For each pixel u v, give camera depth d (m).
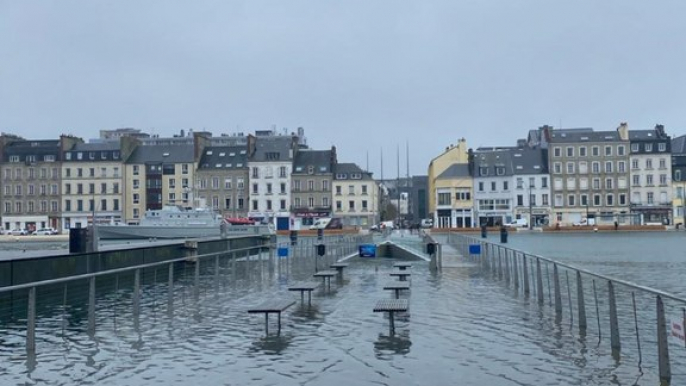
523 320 13.46
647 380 8.73
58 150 90.69
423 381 8.86
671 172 89.00
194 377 9.25
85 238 20.91
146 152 92.38
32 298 10.71
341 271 23.42
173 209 66.06
